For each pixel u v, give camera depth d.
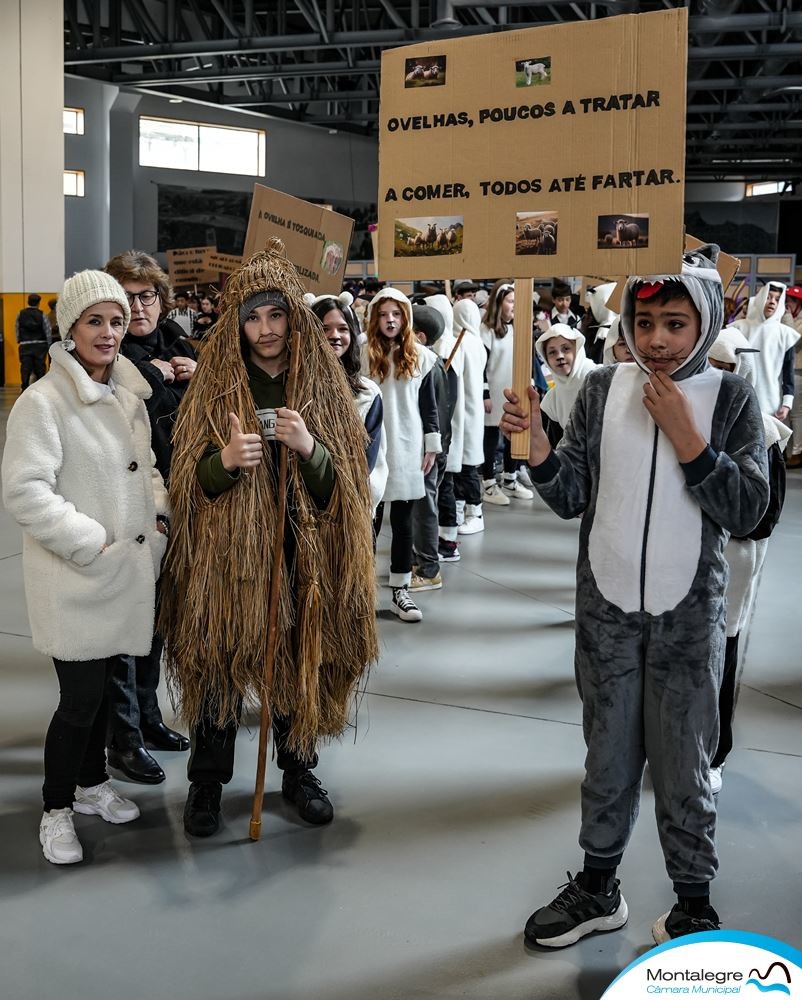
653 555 2.06
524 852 2.64
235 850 2.63
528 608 5.02
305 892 2.44
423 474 4.82
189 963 2.15
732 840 2.71
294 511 2.61
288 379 2.58
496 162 2.18
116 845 2.65
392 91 2.27
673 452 2.05
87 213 23.36
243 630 2.53
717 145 29.20
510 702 3.71
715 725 2.11
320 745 3.26
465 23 19.36
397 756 3.22
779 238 35.16
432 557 5.32
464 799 2.93
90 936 2.25
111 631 2.51
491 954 2.20
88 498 2.50
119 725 3.03
